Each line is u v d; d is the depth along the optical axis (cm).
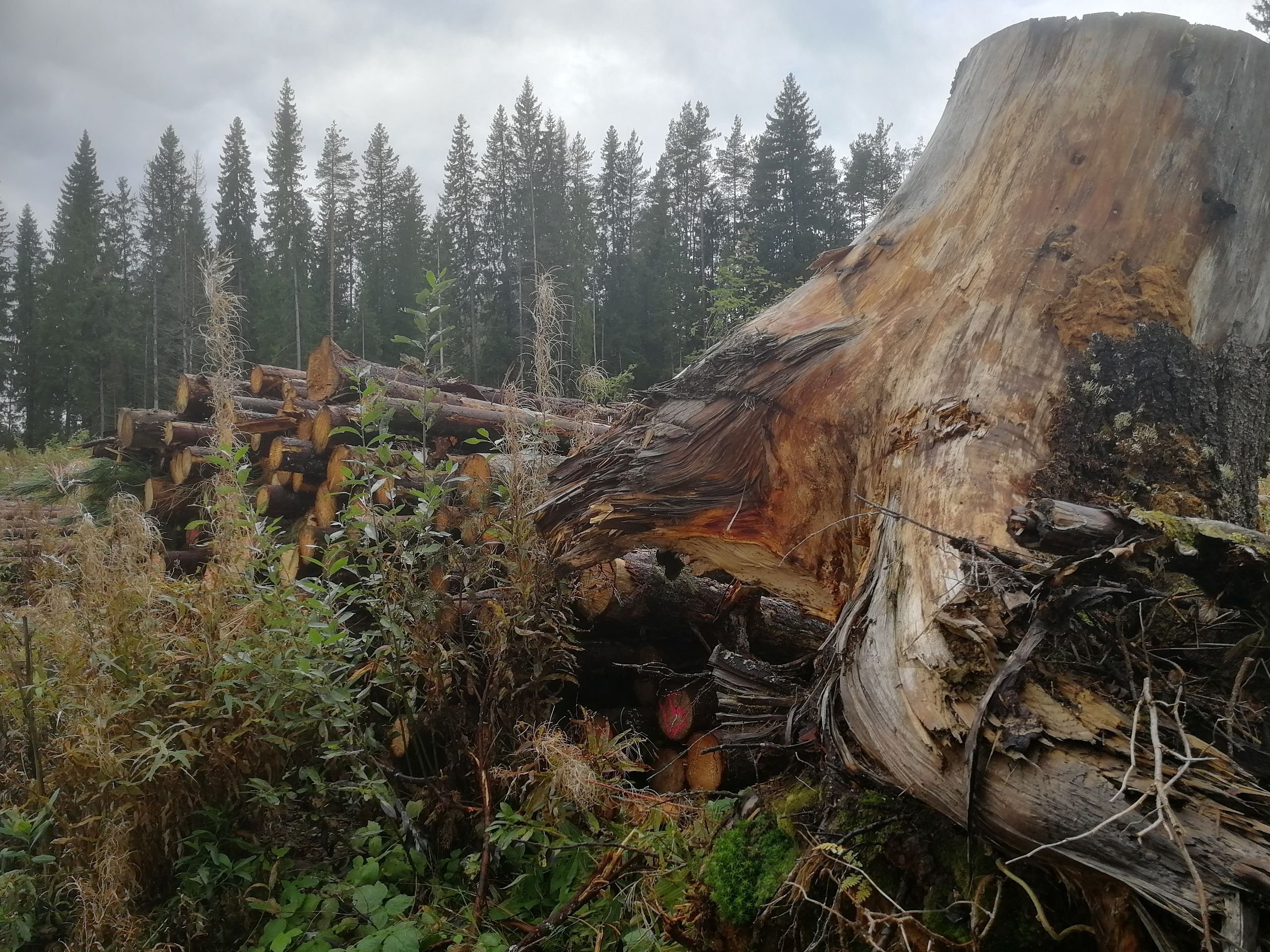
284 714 254
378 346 2652
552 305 325
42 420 3033
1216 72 230
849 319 249
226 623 254
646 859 231
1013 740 124
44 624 286
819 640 346
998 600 141
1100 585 132
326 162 3325
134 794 225
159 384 3055
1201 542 134
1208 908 105
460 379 551
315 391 501
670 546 265
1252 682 150
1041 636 131
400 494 360
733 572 261
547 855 253
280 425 500
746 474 248
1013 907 151
